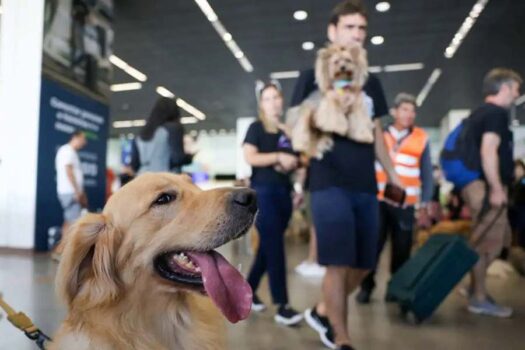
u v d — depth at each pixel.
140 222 1.46
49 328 2.88
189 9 8.51
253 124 3.40
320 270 5.45
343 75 2.47
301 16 8.83
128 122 20.78
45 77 6.71
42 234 6.71
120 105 16.98
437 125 21.17
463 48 10.59
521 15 8.70
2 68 6.77
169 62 11.73
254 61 11.68
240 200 1.50
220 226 1.46
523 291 4.51
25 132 6.65
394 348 2.70
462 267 3.29
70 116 7.22
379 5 8.32
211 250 1.50
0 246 6.73
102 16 8.01
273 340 2.80
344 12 2.59
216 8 8.49
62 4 7.02
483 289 3.66
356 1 2.61
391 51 10.80
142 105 17.02
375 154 2.82
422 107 17.19
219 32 9.68
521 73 12.43
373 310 3.67
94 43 7.80
